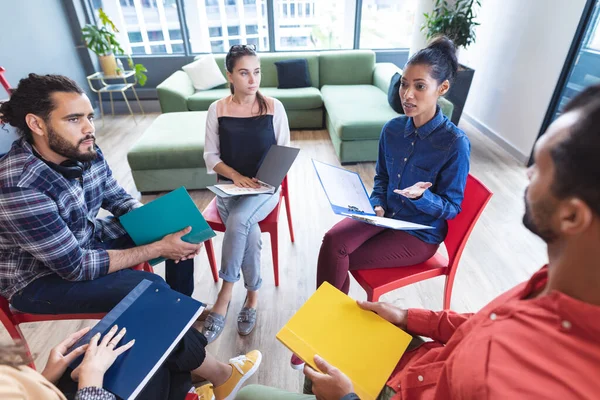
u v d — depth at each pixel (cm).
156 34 474
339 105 346
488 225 231
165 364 99
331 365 76
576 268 38
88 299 115
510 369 39
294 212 248
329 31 482
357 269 136
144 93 477
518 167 310
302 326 88
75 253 112
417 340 91
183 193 127
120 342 86
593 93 38
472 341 46
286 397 87
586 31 255
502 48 347
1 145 307
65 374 84
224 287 155
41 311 118
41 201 105
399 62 493
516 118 328
